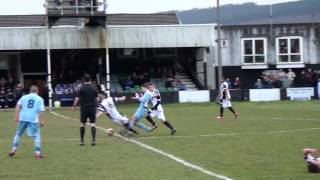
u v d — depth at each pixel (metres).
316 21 73.00
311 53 67.75
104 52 62.38
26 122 18.95
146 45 58.69
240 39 66.88
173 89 59.03
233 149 20.47
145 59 64.62
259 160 17.69
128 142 23.05
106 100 25.66
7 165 17.28
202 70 64.38
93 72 62.94
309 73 63.41
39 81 62.91
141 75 61.06
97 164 17.25
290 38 67.44
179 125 31.31
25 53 62.03
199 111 44.34
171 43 59.25
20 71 62.03
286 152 19.48
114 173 15.59
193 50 64.69
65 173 15.75
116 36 58.03
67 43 56.91
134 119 25.86
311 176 14.85
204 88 60.78
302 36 67.56
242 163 17.09
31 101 19.02
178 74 63.03
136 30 58.50
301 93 58.69
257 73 67.56
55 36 56.62
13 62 61.91
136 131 27.20
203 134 26.05
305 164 16.81
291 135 25.27
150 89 25.83
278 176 14.87
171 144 22.20
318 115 38.25
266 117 36.81
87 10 55.47
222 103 36.19
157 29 59.00
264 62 67.12
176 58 64.88
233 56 66.75
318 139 23.56
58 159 18.45
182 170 15.92
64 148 21.34
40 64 62.47
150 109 25.86
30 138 25.12
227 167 16.38
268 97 58.19
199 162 17.38
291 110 43.62
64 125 32.12
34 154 19.75
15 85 55.75
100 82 59.34
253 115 38.88
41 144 22.69
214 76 65.44
